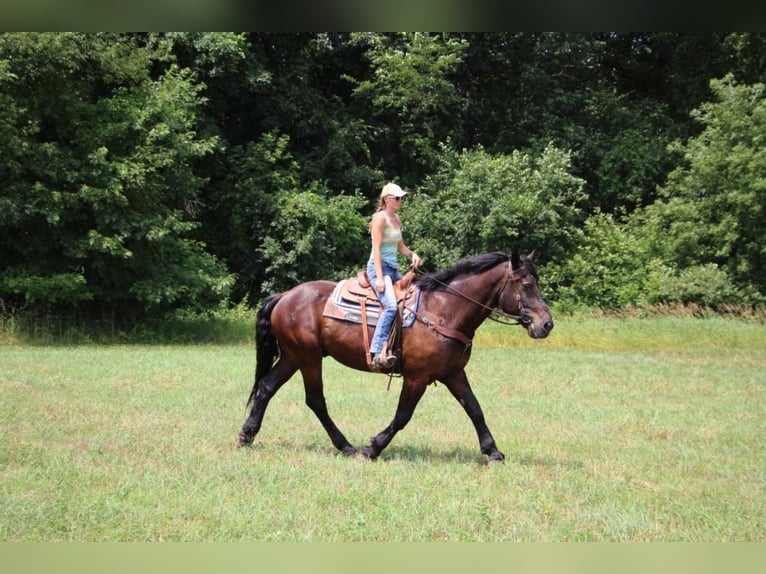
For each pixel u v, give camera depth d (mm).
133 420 9445
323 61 30516
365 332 7738
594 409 11367
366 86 28734
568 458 8172
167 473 6902
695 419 10773
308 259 25641
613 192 29906
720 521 5973
